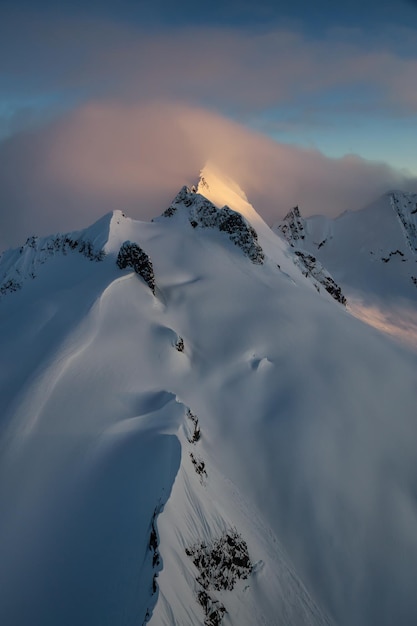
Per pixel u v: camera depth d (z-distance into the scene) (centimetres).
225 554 4078
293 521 5250
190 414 5341
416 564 5250
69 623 3178
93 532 3778
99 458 4500
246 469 5638
